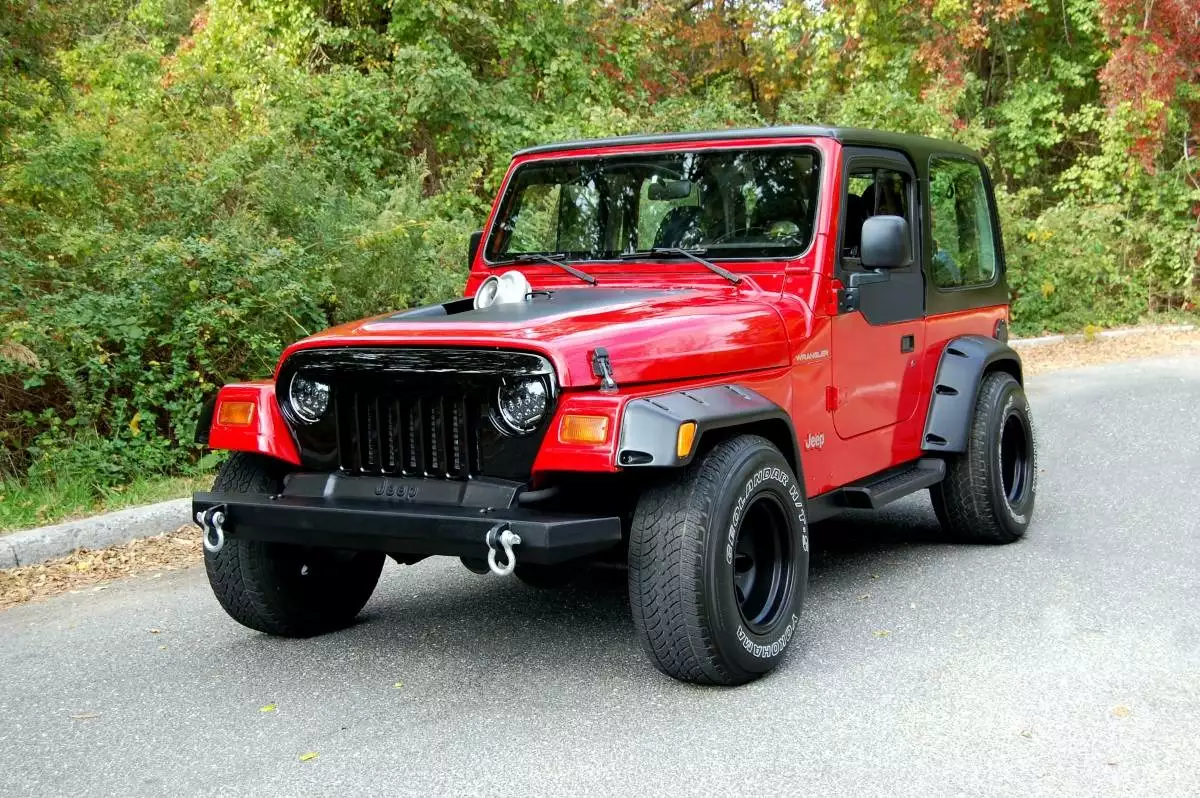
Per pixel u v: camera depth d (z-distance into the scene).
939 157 5.86
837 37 20.92
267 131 11.05
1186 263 17.44
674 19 21.33
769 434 4.37
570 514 3.70
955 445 5.56
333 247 9.39
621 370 3.79
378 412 4.04
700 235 4.96
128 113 10.58
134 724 3.86
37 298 7.65
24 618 5.16
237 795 3.31
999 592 5.09
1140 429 9.21
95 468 7.10
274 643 4.71
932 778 3.30
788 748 3.52
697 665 3.88
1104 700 3.83
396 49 15.13
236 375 8.00
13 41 8.66
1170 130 17.58
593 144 5.32
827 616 4.84
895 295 5.30
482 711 3.90
